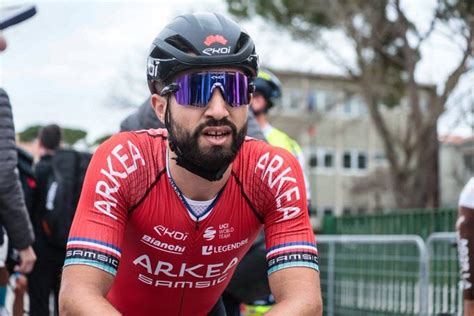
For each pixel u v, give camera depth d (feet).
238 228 7.77
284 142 15.67
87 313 6.66
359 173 144.36
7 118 11.00
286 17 70.13
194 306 8.55
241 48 7.22
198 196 7.43
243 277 11.20
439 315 18.15
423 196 64.39
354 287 24.56
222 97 7.06
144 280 8.07
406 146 67.10
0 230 11.46
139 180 7.41
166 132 7.77
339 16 62.49
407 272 21.43
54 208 17.78
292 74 80.18
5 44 11.91
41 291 18.17
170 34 7.26
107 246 7.10
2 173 10.89
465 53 49.55
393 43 65.51
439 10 49.14
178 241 7.63
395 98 72.64
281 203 7.62
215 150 7.06
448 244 18.99
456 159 83.71
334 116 141.08
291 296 7.20
